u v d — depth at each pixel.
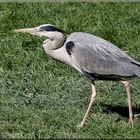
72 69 16.41
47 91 15.16
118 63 13.24
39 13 19.47
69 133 12.79
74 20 19.05
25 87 15.29
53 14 19.53
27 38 17.80
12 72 16.19
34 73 16.08
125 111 14.16
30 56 16.98
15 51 17.19
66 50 13.42
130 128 13.01
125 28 18.61
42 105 14.34
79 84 15.52
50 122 13.24
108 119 13.53
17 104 14.37
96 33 18.44
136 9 20.05
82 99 14.75
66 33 18.48
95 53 13.30
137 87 15.52
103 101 14.67
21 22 18.88
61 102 14.52
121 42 18.06
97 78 13.45
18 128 12.95
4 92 14.98
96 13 19.61
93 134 12.73
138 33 18.45
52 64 16.61
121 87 15.49
